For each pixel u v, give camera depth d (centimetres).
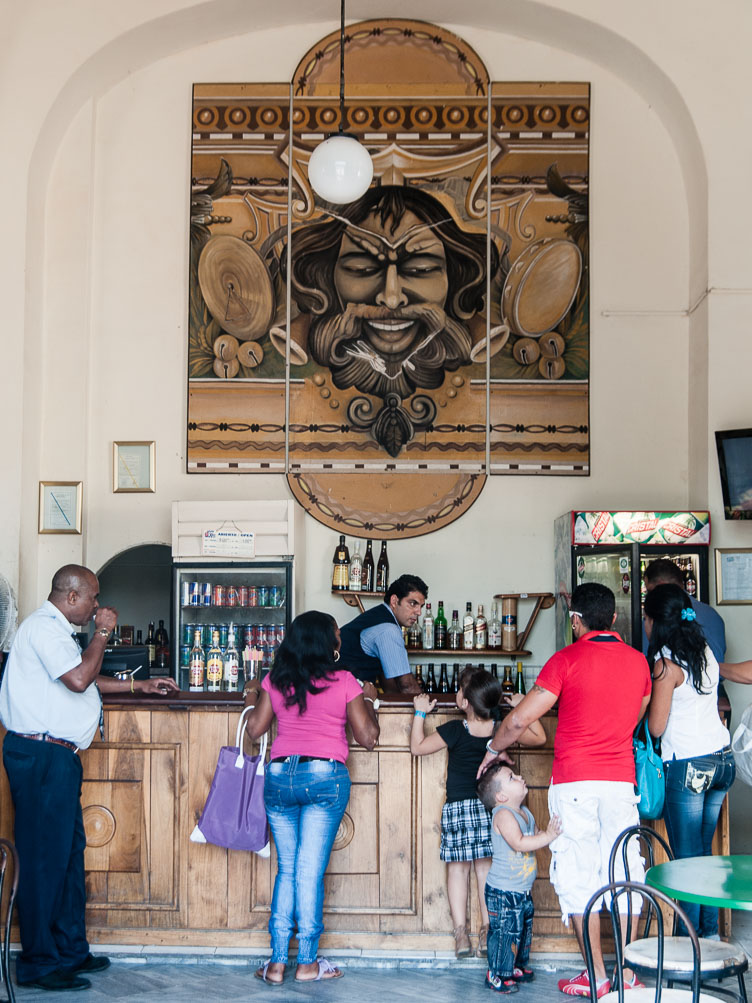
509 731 396
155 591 783
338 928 448
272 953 420
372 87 693
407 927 447
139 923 455
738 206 643
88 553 676
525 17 671
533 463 676
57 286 679
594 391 679
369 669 530
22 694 422
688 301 679
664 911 438
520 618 671
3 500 636
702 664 421
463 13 679
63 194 683
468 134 689
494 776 407
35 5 662
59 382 675
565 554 626
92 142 687
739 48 650
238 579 639
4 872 311
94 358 686
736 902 269
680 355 678
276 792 412
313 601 674
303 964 419
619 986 285
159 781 458
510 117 689
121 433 684
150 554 778
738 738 436
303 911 415
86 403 677
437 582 673
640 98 690
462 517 677
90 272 685
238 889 453
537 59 692
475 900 442
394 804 450
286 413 682
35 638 422
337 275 688
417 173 689
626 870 346
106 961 439
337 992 408
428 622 665
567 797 386
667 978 307
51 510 666
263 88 694
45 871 419
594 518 608
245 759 433
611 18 655
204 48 699
